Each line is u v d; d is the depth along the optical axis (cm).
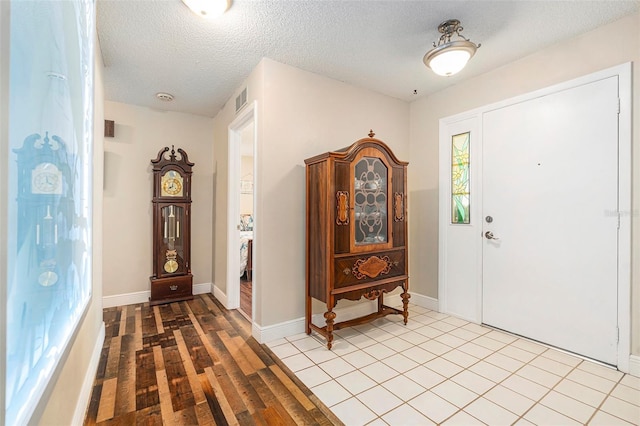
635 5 184
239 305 333
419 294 333
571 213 221
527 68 244
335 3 182
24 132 70
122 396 169
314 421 151
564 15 194
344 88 292
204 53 237
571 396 169
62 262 99
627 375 191
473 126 284
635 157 193
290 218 258
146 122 357
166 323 282
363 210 250
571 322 220
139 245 351
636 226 193
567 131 222
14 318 65
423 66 262
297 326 260
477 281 278
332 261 231
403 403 164
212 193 398
